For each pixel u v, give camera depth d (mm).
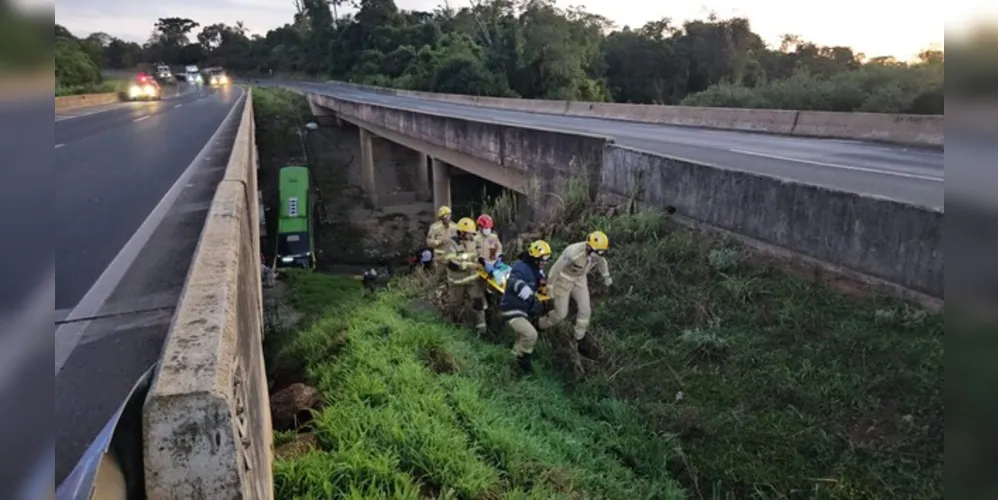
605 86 47812
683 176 8344
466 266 8016
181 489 2180
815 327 5734
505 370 6605
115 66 79562
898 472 4227
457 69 44062
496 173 14117
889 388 4844
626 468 5012
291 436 4812
